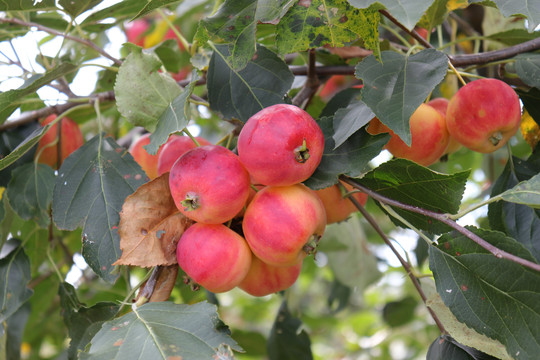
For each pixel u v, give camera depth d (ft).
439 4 1.35
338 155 1.11
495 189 1.34
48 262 1.85
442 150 1.26
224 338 1.00
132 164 1.23
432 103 1.33
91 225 1.18
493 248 1.01
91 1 1.36
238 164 1.04
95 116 1.75
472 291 1.08
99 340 1.01
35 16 1.62
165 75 1.18
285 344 1.73
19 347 1.56
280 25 1.10
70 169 1.24
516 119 1.21
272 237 1.04
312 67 1.43
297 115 1.01
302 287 3.37
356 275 2.08
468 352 1.14
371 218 1.23
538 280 1.04
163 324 1.02
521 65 1.29
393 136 1.21
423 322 2.81
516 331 1.05
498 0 1.06
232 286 1.08
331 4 1.07
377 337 3.08
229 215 1.05
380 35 1.77
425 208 1.12
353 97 1.41
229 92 1.21
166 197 1.10
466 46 1.96
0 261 1.44
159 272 1.12
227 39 1.07
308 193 1.07
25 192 1.39
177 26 1.98
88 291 1.96
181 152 1.23
